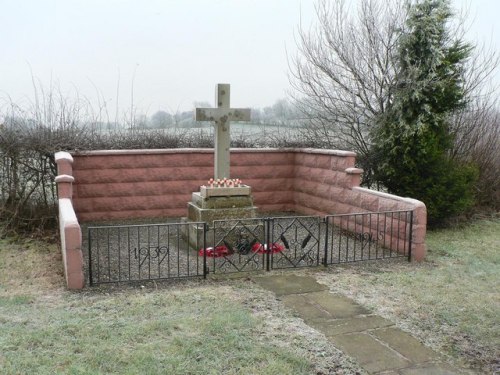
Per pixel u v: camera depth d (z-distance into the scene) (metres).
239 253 6.37
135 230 8.42
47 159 8.24
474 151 10.78
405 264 6.63
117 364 3.67
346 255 6.74
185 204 9.66
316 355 3.94
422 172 9.03
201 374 3.57
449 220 9.48
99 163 9.09
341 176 8.63
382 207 7.47
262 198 10.20
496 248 7.75
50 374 3.49
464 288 5.62
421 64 8.95
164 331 4.24
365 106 10.11
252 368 3.67
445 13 8.82
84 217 9.15
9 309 4.70
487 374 3.72
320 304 5.06
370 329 4.46
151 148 10.23
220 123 7.48
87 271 6.06
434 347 4.14
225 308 4.81
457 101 9.11
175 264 6.41
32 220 8.06
